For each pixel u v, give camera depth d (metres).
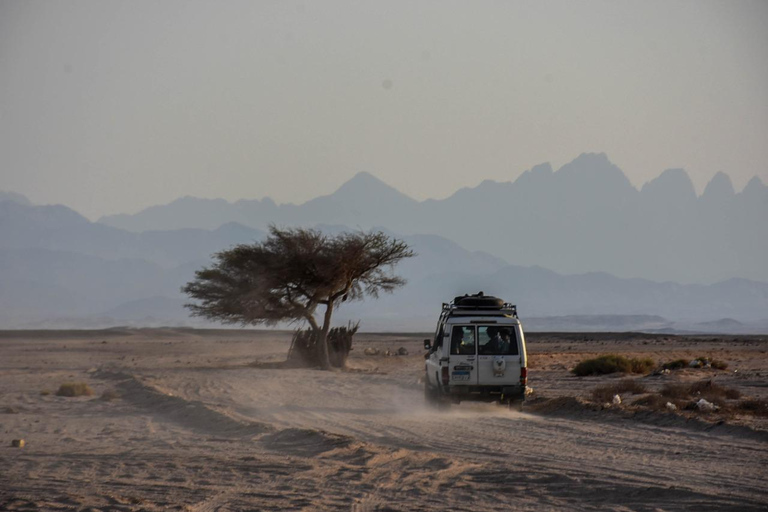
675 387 85.25
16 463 48.16
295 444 53.56
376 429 63.06
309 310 168.50
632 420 64.88
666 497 37.16
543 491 38.97
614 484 39.84
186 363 183.88
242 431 60.94
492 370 73.00
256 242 172.25
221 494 38.88
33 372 143.50
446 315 77.75
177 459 48.62
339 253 163.00
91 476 43.75
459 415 73.31
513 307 77.06
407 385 105.81
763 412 68.94
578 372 131.88
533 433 59.56
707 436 55.69
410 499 37.53
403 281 176.75
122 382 114.19
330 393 98.56
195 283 173.50
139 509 35.44
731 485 39.38
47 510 35.34
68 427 66.94
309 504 36.56
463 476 42.44
